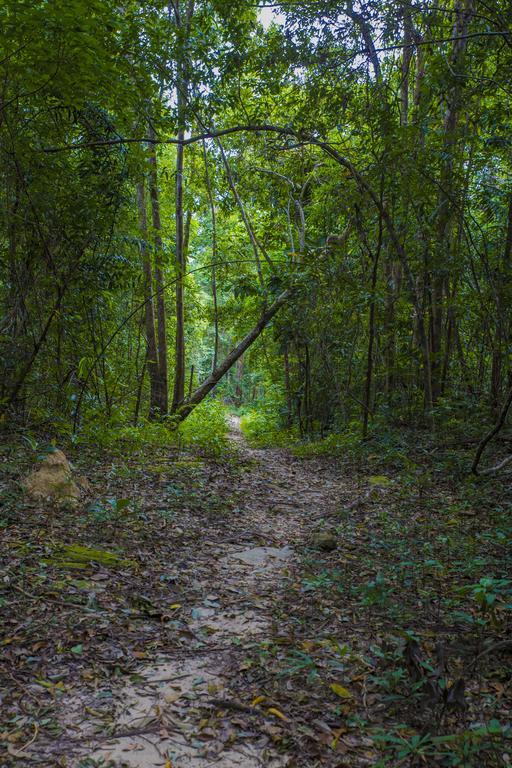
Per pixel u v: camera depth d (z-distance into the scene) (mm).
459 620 3385
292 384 16797
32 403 7832
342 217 12195
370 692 2666
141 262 11594
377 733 2354
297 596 3877
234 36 8766
